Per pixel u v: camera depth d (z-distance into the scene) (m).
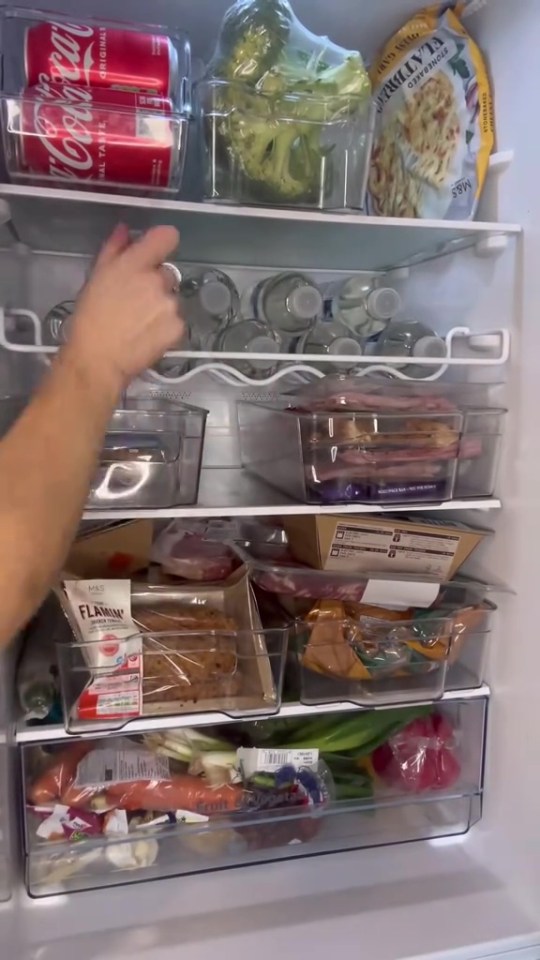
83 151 0.80
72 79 0.79
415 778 1.06
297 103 0.86
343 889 0.99
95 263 0.75
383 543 0.98
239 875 1.02
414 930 0.91
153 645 0.93
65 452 0.57
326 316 1.13
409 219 0.92
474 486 1.01
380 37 1.09
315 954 0.87
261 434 1.11
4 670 0.89
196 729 1.01
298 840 1.05
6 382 0.93
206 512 0.91
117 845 0.98
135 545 1.00
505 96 0.96
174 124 0.82
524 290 0.94
